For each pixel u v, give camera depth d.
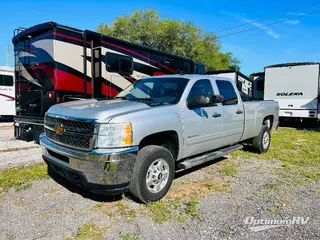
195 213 3.40
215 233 2.95
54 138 3.74
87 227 3.01
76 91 6.96
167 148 4.08
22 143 7.84
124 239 2.80
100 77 7.61
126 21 28.50
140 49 8.98
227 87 5.36
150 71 9.45
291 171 5.32
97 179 3.14
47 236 2.83
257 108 6.22
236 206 3.63
